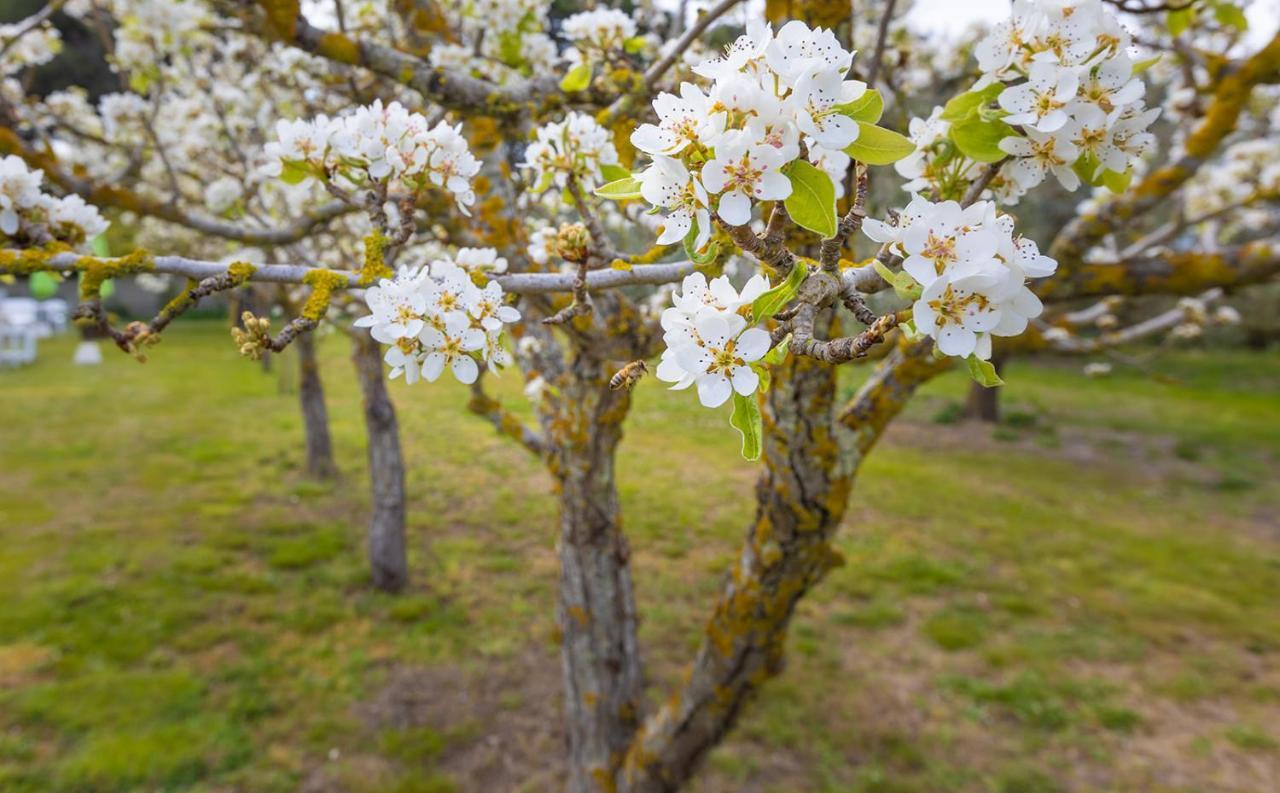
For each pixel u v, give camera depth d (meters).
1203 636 5.57
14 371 14.87
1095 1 0.97
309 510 7.60
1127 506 8.42
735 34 3.03
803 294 0.84
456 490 8.30
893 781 4.02
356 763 4.09
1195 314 3.79
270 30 1.99
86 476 8.33
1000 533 7.47
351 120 1.34
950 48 4.59
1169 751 4.30
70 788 3.74
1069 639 5.45
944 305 0.76
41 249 1.38
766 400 2.16
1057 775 4.11
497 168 2.43
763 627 2.44
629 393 2.90
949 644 5.31
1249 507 8.50
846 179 1.73
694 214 0.84
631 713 3.39
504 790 3.98
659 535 7.16
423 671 4.94
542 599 5.93
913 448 10.82
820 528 2.23
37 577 5.83
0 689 4.44
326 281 1.22
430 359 1.10
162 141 4.21
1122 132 1.00
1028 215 6.48
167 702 4.41
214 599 5.67
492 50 2.65
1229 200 4.28
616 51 2.37
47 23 3.69
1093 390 15.66
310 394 8.45
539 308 2.37
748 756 4.19
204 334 21.77
